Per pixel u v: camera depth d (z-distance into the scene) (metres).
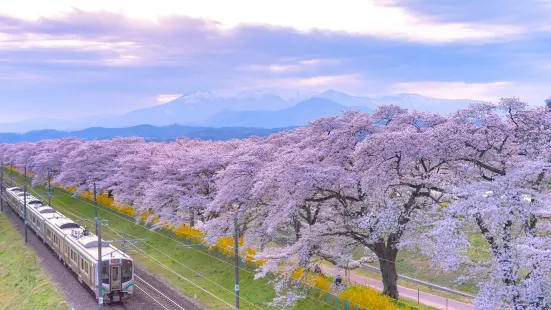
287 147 36.59
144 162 57.75
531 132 23.59
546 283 18.69
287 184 26.50
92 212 67.44
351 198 27.80
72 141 93.00
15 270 44.00
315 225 28.17
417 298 29.62
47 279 38.19
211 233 37.72
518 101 23.66
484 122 23.77
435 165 26.25
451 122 24.22
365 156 25.36
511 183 20.83
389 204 25.33
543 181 22.52
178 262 41.56
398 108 30.41
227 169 36.19
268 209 33.31
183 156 50.56
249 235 34.94
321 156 28.50
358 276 36.56
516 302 19.05
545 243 18.86
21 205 62.91
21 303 35.19
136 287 35.00
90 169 70.56
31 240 53.16
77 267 35.62
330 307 27.23
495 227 21.00
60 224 44.44
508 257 20.00
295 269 27.95
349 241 28.23
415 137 24.02
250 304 30.38
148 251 46.44
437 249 20.41
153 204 47.66
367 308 25.19
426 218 24.50
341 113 34.19
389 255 27.33
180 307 30.38
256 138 58.06
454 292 30.50
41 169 83.69
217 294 32.97
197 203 44.16
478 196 20.81
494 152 24.33
